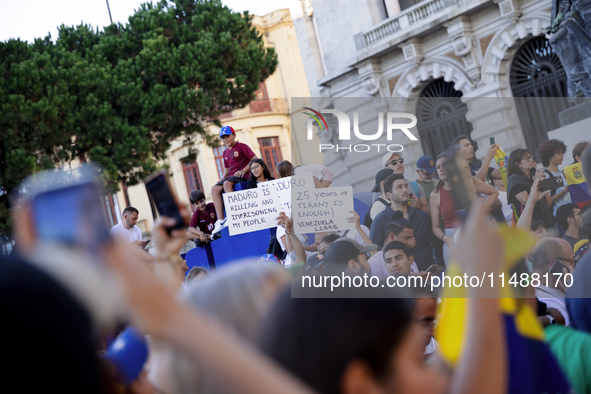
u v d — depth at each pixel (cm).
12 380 54
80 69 1340
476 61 1208
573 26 567
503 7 1138
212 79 1465
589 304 133
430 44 1277
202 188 2467
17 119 1167
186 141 1559
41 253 57
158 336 62
